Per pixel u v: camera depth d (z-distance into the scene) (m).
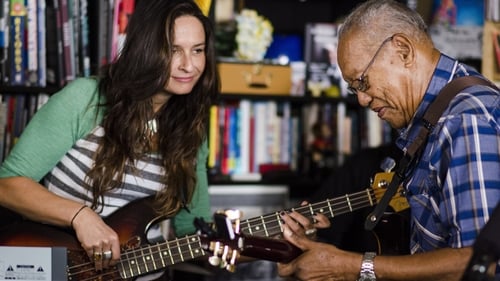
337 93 3.55
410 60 1.85
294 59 3.73
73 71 3.15
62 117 2.34
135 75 2.32
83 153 2.38
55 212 2.31
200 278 3.16
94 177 2.37
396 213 2.25
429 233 1.89
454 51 3.46
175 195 2.48
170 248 2.40
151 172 2.44
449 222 1.77
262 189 3.46
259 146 3.52
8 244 2.37
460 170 1.73
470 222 1.71
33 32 3.12
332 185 2.82
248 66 3.43
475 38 3.46
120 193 2.43
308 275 1.95
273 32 3.89
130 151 2.38
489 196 1.70
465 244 1.71
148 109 2.39
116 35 3.15
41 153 2.34
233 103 3.50
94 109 2.36
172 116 2.46
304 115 3.58
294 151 3.56
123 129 2.36
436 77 1.85
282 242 2.04
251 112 3.51
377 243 2.30
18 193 2.32
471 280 1.31
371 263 1.86
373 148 2.85
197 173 2.60
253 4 3.88
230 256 1.90
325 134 3.58
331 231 2.72
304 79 3.53
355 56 1.87
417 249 2.00
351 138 3.60
